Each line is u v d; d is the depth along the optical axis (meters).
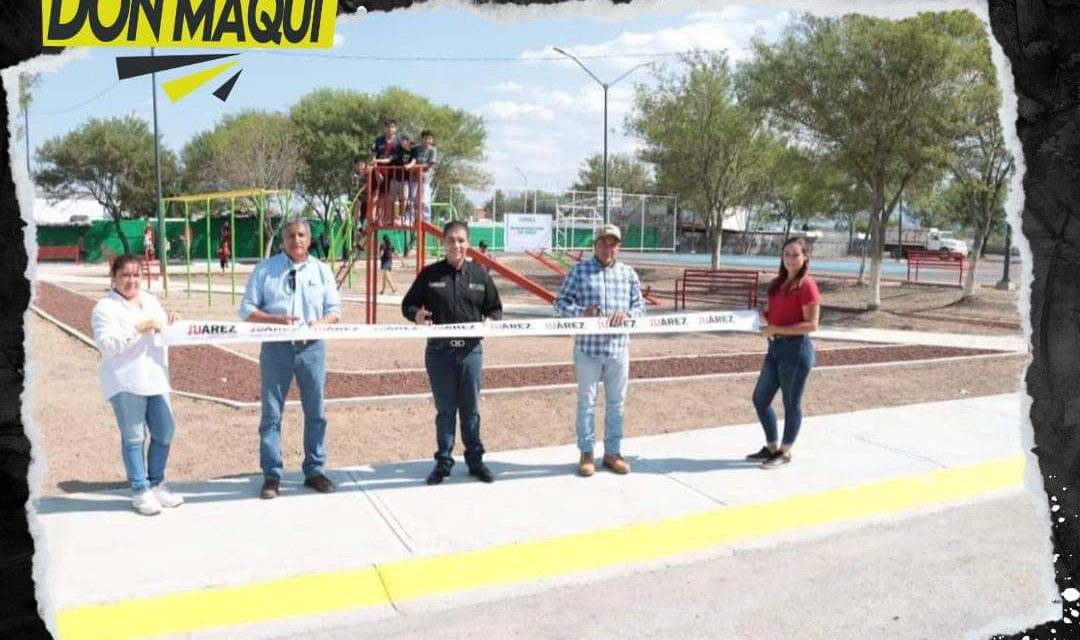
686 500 5.85
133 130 54.75
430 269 6.14
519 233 41.28
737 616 4.20
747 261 48.94
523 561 4.77
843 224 67.62
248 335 5.51
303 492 5.85
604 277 6.43
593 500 5.80
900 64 19.08
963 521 5.65
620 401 6.45
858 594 4.47
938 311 21.94
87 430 7.50
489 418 8.30
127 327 5.12
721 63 31.97
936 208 32.94
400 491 5.91
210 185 50.97
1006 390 10.21
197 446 7.04
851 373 11.39
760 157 31.86
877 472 6.58
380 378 10.15
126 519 5.21
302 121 53.44
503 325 6.05
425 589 4.39
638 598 4.41
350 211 25.38
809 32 21.03
